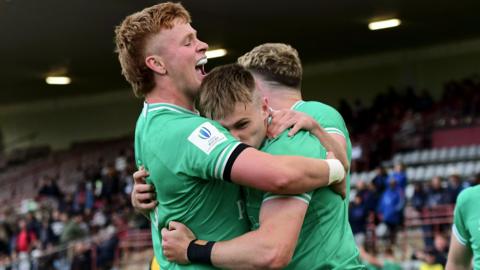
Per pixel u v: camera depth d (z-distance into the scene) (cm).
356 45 4809
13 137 6725
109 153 5759
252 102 571
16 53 4503
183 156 566
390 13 3969
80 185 4928
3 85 5578
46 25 3891
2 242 4059
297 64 666
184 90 605
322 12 3859
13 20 3762
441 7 3900
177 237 578
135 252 3509
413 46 4950
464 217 832
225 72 576
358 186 3045
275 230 545
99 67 5084
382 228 2847
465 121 4088
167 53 600
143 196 605
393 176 2972
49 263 3381
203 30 4038
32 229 3866
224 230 579
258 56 661
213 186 573
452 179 3042
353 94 5284
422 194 3092
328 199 592
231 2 3538
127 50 610
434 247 2533
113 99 6259
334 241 592
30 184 5744
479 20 4278
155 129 589
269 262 539
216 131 560
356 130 4709
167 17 603
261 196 575
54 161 5991
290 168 541
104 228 3919
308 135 588
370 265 2025
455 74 4900
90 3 3472
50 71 5116
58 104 6512
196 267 572
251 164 540
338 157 605
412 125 4312
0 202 5444
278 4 3647
